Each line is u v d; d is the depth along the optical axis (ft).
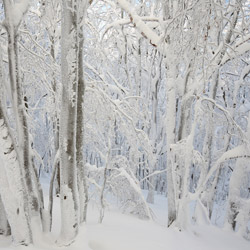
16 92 9.93
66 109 9.57
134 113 23.48
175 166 19.07
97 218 17.76
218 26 11.66
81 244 9.90
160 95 50.39
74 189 10.00
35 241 9.84
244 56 28.45
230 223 23.12
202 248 14.78
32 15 21.83
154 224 18.10
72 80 9.50
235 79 35.50
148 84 36.73
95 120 20.92
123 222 17.07
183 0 12.11
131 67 41.11
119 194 21.93
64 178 9.86
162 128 44.73
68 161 9.77
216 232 20.93
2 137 8.44
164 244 13.41
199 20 11.50
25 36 19.27
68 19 9.29
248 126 23.15
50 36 20.20
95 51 25.67
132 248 11.89
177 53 14.26
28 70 18.25
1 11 17.62
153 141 38.47
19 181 8.79
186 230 18.44
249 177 25.27
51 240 10.32
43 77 17.75
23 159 10.14
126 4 18.83
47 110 20.42
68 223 9.93
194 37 11.98
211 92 26.27
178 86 20.44
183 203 17.92
